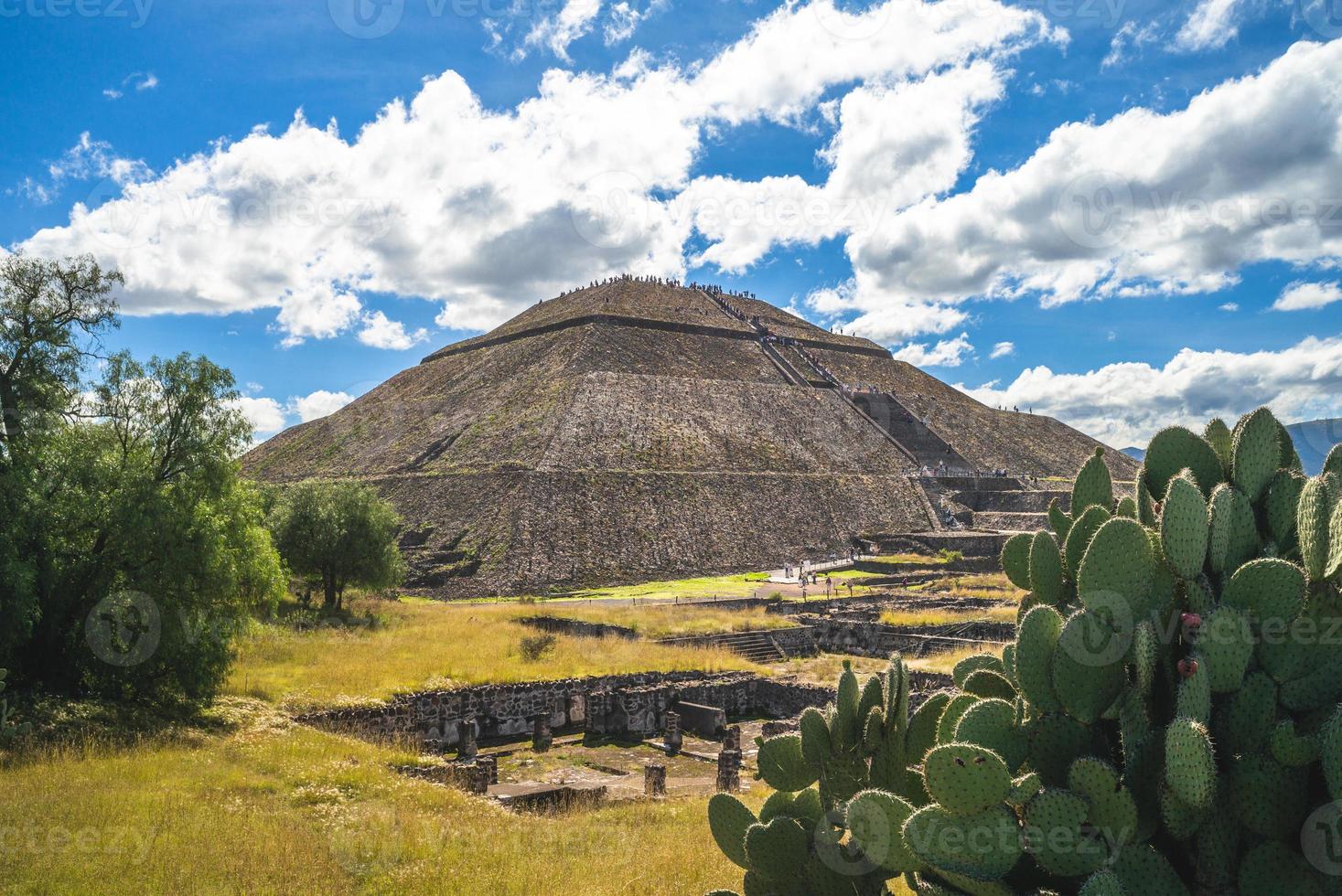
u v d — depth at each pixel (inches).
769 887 272.5
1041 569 253.1
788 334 7126.0
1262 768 192.5
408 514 3882.9
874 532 4028.1
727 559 3575.3
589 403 4702.3
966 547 3619.6
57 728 812.0
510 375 5600.4
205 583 1008.9
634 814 757.9
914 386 7003.0
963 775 190.4
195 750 815.1
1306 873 187.5
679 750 1214.9
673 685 1403.8
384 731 1114.1
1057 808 190.7
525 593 2974.9
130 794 632.4
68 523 962.7
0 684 761.0
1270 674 203.2
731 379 5738.2
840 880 260.7
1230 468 252.2
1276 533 237.0
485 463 4229.8
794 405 5433.1
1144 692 201.0
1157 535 227.1
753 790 926.4
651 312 6535.4
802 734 286.0
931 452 5516.7
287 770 765.3
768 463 4549.7
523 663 1429.6
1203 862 195.2
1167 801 189.3
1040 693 211.9
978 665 293.4
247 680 1149.7
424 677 1246.3
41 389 984.3
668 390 5147.6
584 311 6417.3
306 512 2086.6
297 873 496.4
